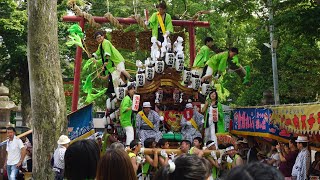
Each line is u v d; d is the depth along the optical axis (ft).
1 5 80.48
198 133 40.06
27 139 45.44
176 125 40.11
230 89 90.43
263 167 7.88
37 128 34.17
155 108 40.27
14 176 40.09
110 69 42.04
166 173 10.43
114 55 41.70
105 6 78.18
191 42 48.47
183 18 50.88
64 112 34.94
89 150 13.62
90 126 40.60
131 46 47.65
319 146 35.55
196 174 10.26
